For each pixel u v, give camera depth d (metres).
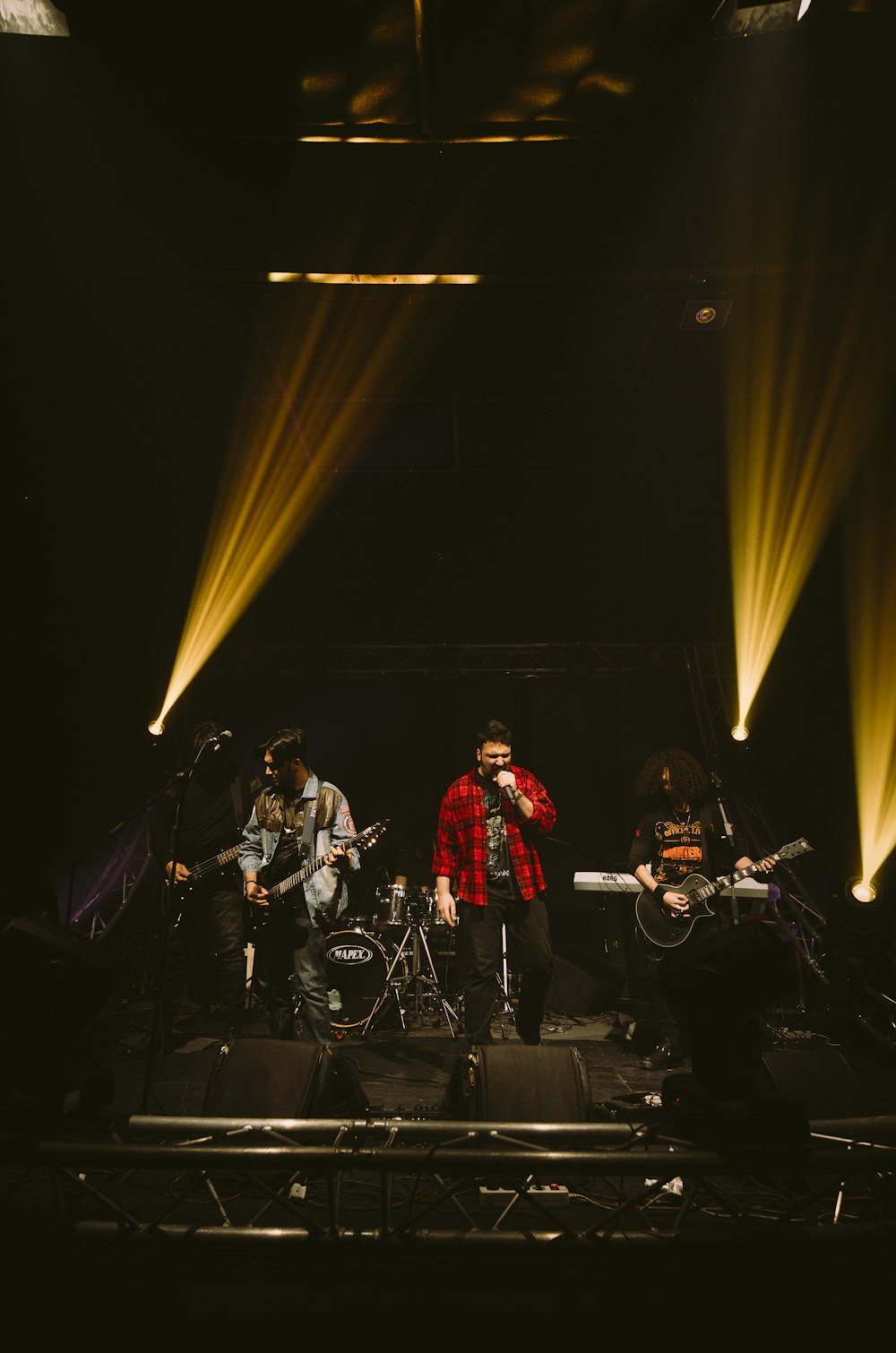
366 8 3.96
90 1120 2.66
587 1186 2.94
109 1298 2.16
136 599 9.34
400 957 6.66
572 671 9.20
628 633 9.67
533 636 9.88
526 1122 2.75
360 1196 2.87
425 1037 5.95
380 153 4.99
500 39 4.10
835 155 5.04
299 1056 2.97
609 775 9.19
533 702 9.37
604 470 9.02
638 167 5.10
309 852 4.23
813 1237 2.41
